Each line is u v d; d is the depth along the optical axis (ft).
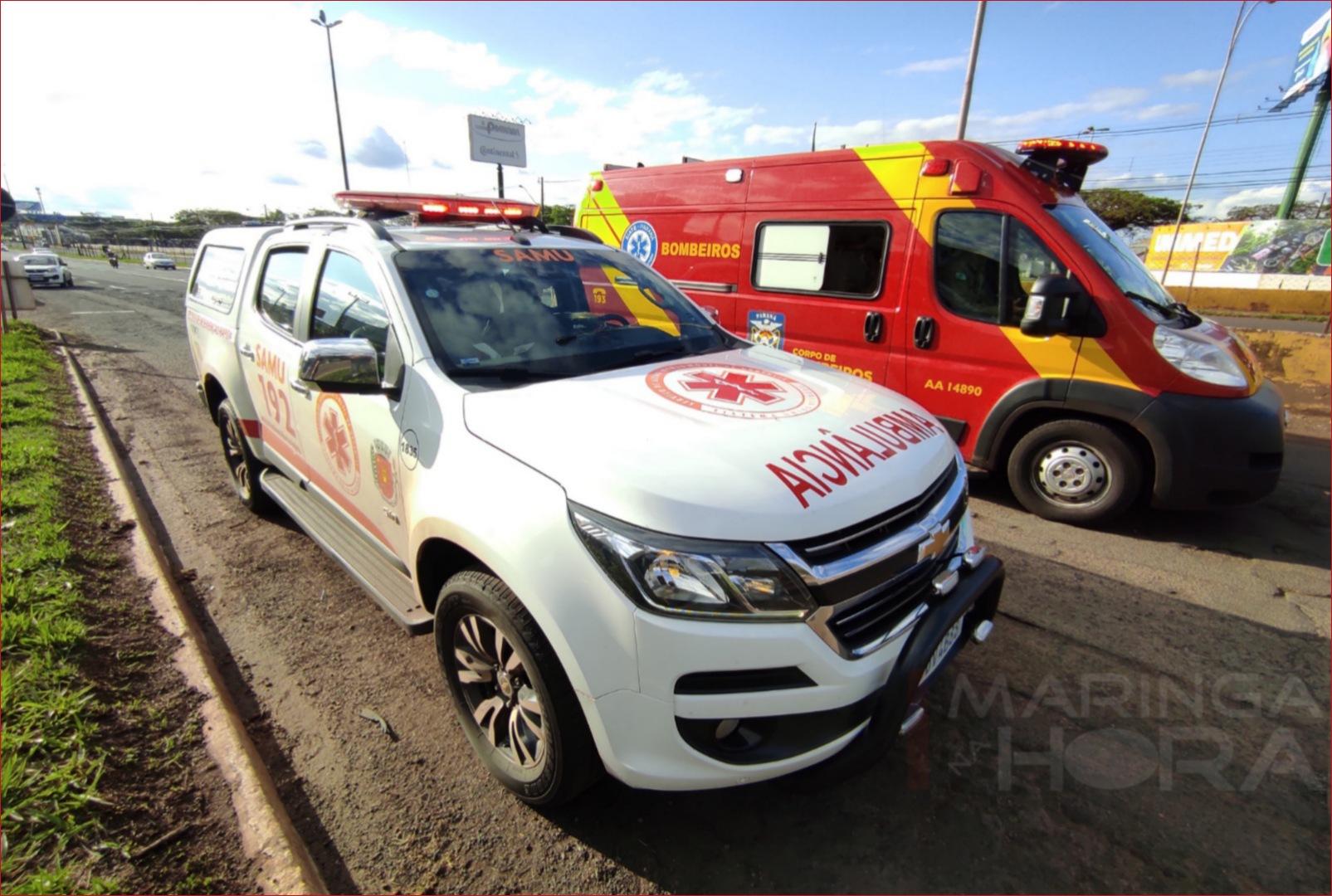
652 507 6.12
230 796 7.39
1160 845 7.36
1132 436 14.83
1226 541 14.96
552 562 6.34
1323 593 12.66
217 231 16.47
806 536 6.16
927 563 7.22
